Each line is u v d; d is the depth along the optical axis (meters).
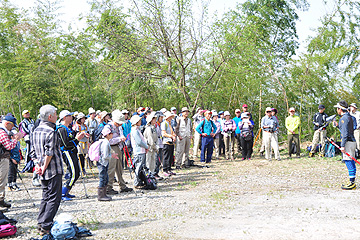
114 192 8.15
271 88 19.38
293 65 19.70
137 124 8.38
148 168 8.69
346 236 4.75
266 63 18.66
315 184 8.51
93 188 8.95
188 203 6.96
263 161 13.02
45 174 5.13
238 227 5.31
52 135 5.14
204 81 17.36
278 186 8.41
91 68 23.84
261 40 19.94
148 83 17.88
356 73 19.00
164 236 5.01
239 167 11.80
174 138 10.43
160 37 16.09
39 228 5.14
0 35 25.33
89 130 11.62
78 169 7.59
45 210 5.14
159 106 22.05
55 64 24.80
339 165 11.21
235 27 16.36
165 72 16.70
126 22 16.44
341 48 18.88
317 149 13.85
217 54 16.69
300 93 19.14
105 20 16.44
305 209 6.18
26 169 9.25
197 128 12.89
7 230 5.11
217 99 18.78
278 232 5.00
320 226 5.20
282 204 6.61
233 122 13.72
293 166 11.49
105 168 7.39
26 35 24.66
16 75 24.66
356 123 11.77
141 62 16.58
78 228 5.15
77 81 24.75
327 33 19.77
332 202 6.62
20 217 6.22
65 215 5.10
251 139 13.62
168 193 8.04
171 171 10.71
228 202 6.95
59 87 24.50
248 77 18.77
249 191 7.96
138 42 16.12
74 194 8.21
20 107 25.44
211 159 13.98
